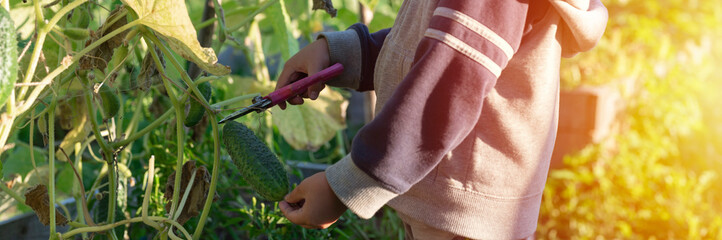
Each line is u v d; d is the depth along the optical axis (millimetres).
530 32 1067
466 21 957
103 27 1137
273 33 2604
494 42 962
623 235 2619
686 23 3113
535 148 1115
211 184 1164
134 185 1791
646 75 3021
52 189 1170
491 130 1096
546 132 1122
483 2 967
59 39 1408
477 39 957
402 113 948
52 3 1238
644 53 3010
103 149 1307
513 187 1121
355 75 1309
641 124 3010
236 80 1992
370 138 965
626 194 2703
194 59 1082
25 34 1510
